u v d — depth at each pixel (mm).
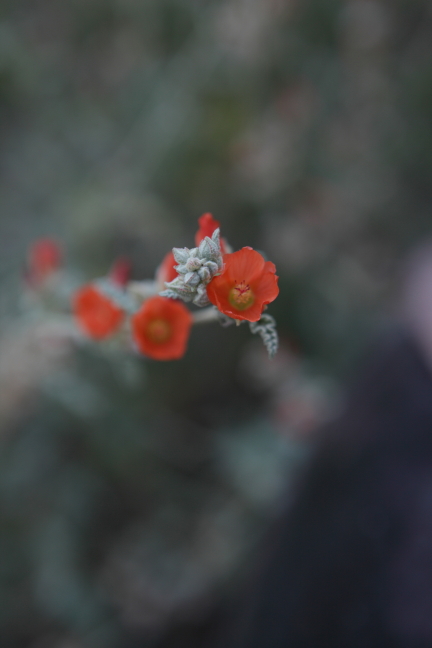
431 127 4027
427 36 4031
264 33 3381
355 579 1092
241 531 3234
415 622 998
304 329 3633
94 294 1307
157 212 3391
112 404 3133
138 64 3854
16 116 3816
